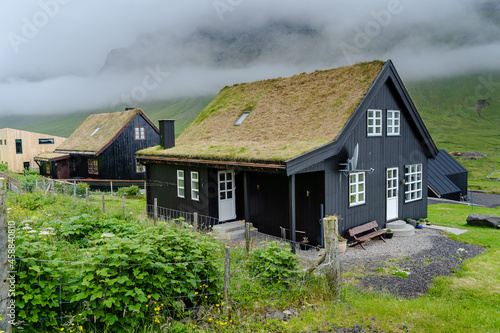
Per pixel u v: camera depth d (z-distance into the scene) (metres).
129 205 19.53
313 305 6.36
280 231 13.30
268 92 17.20
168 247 5.82
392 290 8.54
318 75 15.80
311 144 11.72
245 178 12.50
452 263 10.58
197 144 16.14
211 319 5.42
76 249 7.74
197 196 15.02
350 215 12.97
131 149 30.72
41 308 4.62
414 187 16.31
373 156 13.91
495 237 13.64
